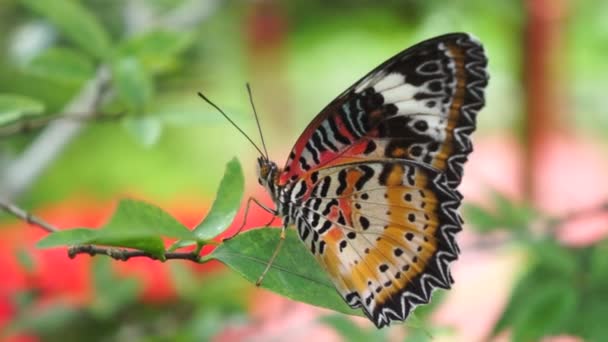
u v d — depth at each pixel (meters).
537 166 0.69
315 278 0.39
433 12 0.60
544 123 0.68
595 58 0.80
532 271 0.46
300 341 0.49
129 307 0.49
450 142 0.41
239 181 0.39
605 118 0.84
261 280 0.39
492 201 0.49
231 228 0.50
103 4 0.55
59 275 0.49
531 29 0.65
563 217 0.47
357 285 0.42
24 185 0.51
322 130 0.42
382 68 0.42
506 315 0.46
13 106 0.43
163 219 0.37
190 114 0.45
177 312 0.49
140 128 0.44
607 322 0.44
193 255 0.39
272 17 0.72
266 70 0.74
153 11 0.55
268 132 0.80
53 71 0.46
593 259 0.45
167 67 0.47
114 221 0.37
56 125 0.52
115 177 0.74
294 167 0.42
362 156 0.42
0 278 0.49
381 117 0.42
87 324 0.49
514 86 0.69
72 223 0.51
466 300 0.55
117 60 0.45
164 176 0.76
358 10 0.76
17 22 0.55
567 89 0.78
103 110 0.46
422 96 0.41
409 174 0.42
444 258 0.42
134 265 0.49
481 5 0.61
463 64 0.41
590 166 0.83
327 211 0.42
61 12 0.45
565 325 0.44
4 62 0.56
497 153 0.82
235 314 0.49
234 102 0.70
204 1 0.54
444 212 0.42
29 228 0.51
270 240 0.39
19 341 0.49
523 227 0.47
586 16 0.77
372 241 0.42
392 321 0.42
